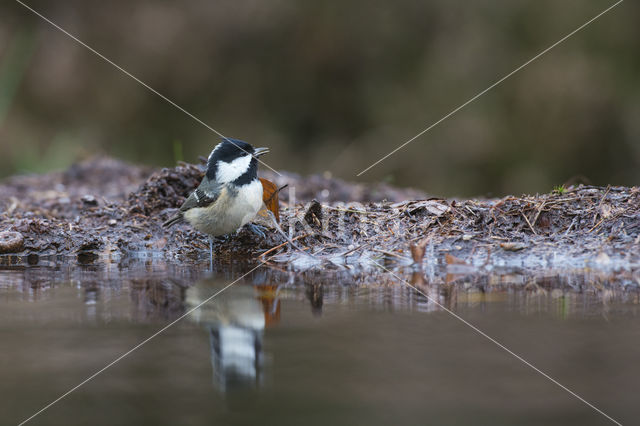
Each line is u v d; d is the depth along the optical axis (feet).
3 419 15.12
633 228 30.76
